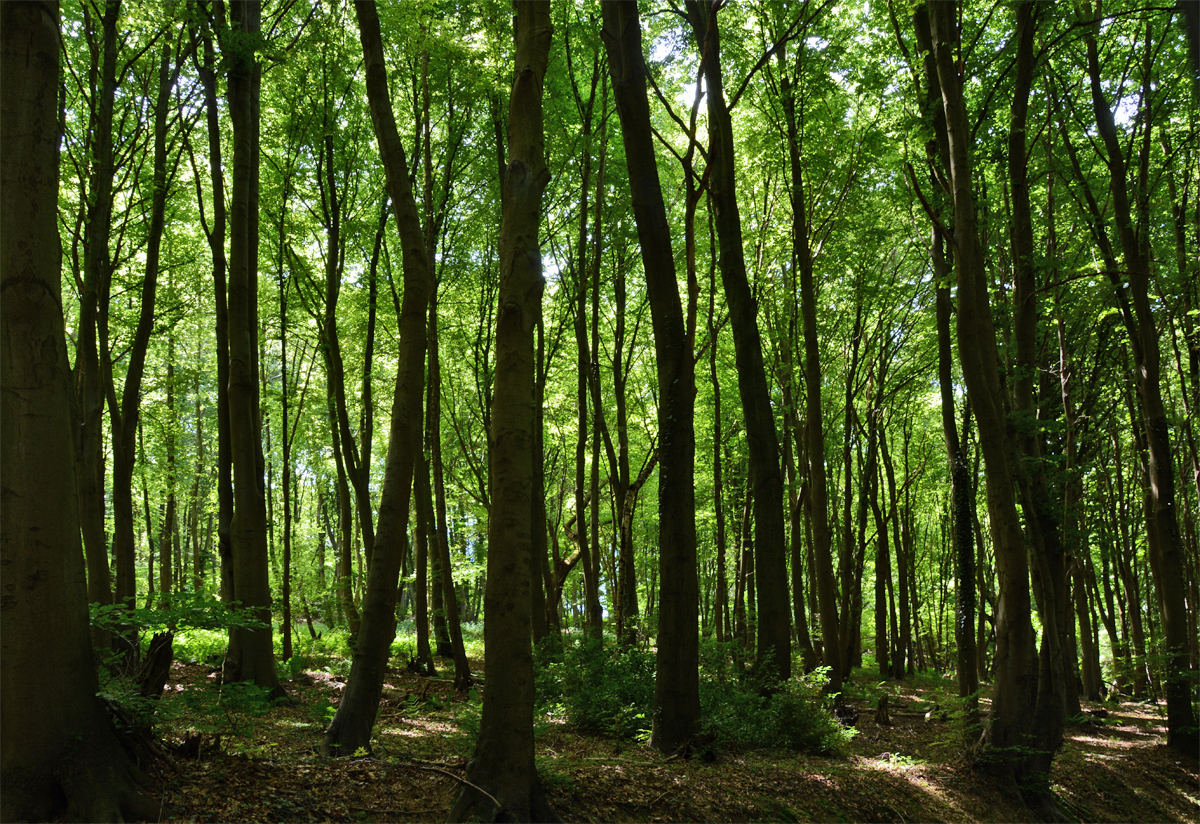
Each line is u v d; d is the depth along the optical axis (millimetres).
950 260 16422
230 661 11555
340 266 17000
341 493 21188
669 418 9945
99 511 11781
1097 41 15750
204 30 11688
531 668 6480
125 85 13266
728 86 17953
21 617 5121
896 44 15195
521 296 6625
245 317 11766
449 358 22969
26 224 5191
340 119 16812
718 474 20062
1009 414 11969
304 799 6191
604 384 24547
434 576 21297
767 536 12484
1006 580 10781
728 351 21828
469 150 18719
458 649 15273
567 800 6977
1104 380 20609
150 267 12938
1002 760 10484
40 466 5227
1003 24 15602
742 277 12992
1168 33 14383
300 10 15789
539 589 16297
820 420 16812
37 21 5273
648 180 10094
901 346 24094
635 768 8375
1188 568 21672
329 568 31109
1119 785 12508
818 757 10844
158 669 6465
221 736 7488
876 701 17609
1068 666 17109
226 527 12477
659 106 19531
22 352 5203
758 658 12297
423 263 8961
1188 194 18250
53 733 5141
